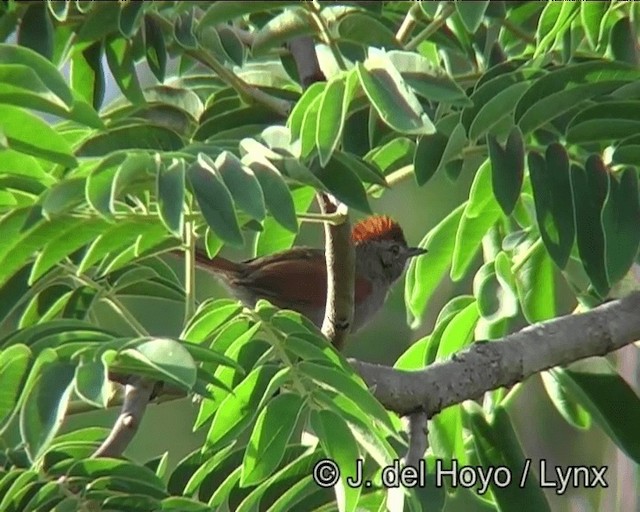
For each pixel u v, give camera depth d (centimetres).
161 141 881
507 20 1020
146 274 901
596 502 1370
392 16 1089
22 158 706
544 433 1554
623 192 784
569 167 788
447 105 845
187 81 1090
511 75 826
